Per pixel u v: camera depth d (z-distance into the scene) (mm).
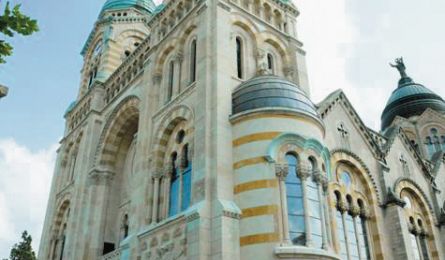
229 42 27453
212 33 27188
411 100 57000
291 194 21609
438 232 35062
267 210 20703
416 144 53281
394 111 57531
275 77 25844
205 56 26141
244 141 22859
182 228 21828
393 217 29719
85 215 35812
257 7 32188
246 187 21609
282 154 22344
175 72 29938
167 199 25875
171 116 27922
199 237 20047
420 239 33625
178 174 25875
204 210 20797
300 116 23562
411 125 54531
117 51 46844
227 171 22266
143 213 26328
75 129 44750
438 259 33219
